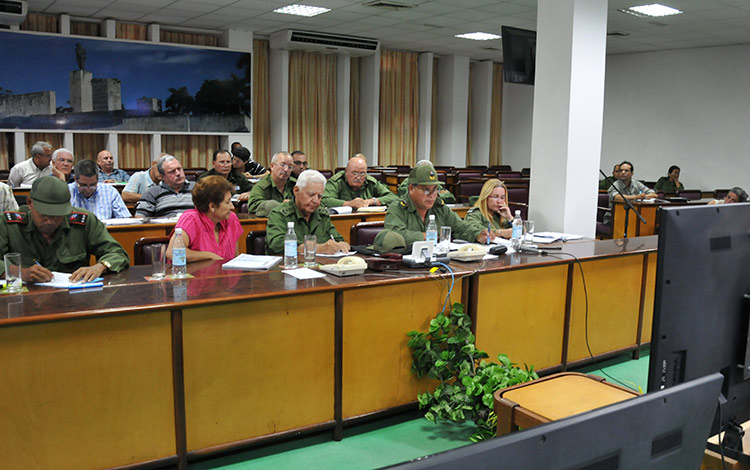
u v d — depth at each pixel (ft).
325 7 26.12
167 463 7.04
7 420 6.16
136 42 29.19
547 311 10.18
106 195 14.33
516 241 10.98
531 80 22.40
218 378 7.26
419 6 25.58
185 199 15.14
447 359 8.61
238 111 32.37
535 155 15.93
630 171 24.17
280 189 16.01
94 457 6.64
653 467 2.15
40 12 27.30
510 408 5.67
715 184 33.55
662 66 35.29
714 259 3.47
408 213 11.65
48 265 8.36
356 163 17.49
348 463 7.66
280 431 7.78
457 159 40.47
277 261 9.33
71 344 6.38
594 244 11.94
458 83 39.81
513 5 25.07
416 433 8.52
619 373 10.99
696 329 3.45
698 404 2.27
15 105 26.76
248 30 31.89
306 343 7.84
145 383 6.84
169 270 8.70
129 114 29.53
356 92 37.65
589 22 15.07
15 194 16.38
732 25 27.48
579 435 1.91
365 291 8.18
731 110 32.68
